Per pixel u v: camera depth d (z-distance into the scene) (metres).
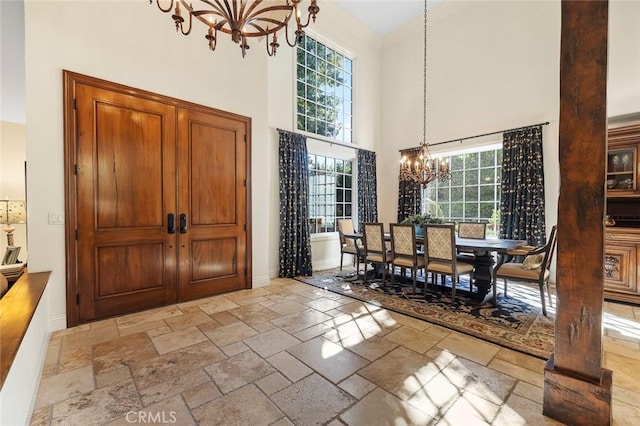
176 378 1.88
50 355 2.16
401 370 1.97
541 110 4.35
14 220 3.94
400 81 6.20
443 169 4.21
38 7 2.53
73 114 2.68
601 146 1.39
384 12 5.52
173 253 3.31
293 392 1.74
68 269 2.66
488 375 1.90
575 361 1.46
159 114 3.19
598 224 1.41
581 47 1.42
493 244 3.41
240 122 3.89
